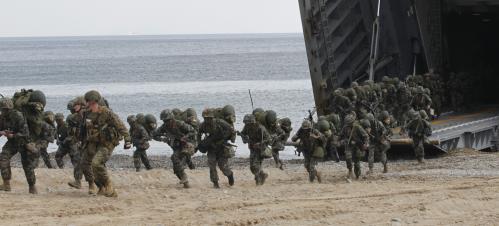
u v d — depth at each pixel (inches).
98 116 1192.2
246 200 1175.6
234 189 1385.3
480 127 2490.2
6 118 1223.5
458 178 1561.3
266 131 1486.2
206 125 1424.7
